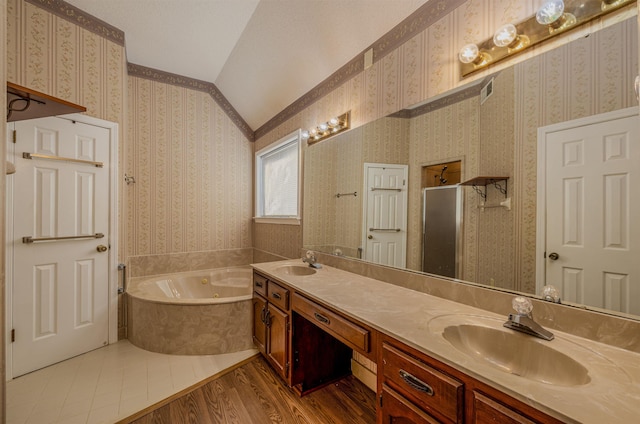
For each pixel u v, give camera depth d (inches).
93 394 70.9
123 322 102.7
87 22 90.4
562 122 42.5
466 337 44.0
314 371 74.9
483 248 52.5
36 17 80.5
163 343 92.4
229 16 96.3
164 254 128.8
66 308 86.7
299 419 63.7
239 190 150.9
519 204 47.4
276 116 131.7
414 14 65.9
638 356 34.6
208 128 140.6
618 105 37.4
